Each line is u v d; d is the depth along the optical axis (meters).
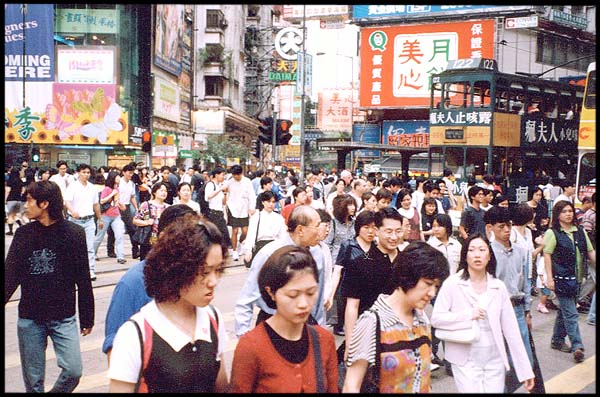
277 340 2.59
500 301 4.03
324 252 5.14
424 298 3.05
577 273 6.55
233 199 12.29
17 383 5.27
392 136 42.22
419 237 8.57
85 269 4.37
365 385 3.02
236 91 35.06
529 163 19.92
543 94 20.81
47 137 28.42
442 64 38.38
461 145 18.88
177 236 2.55
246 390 2.53
